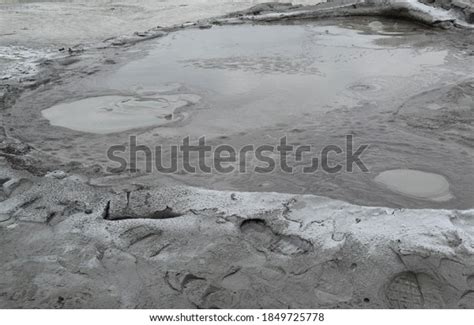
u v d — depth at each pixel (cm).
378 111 454
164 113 468
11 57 673
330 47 672
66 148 403
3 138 414
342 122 434
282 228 285
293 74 564
